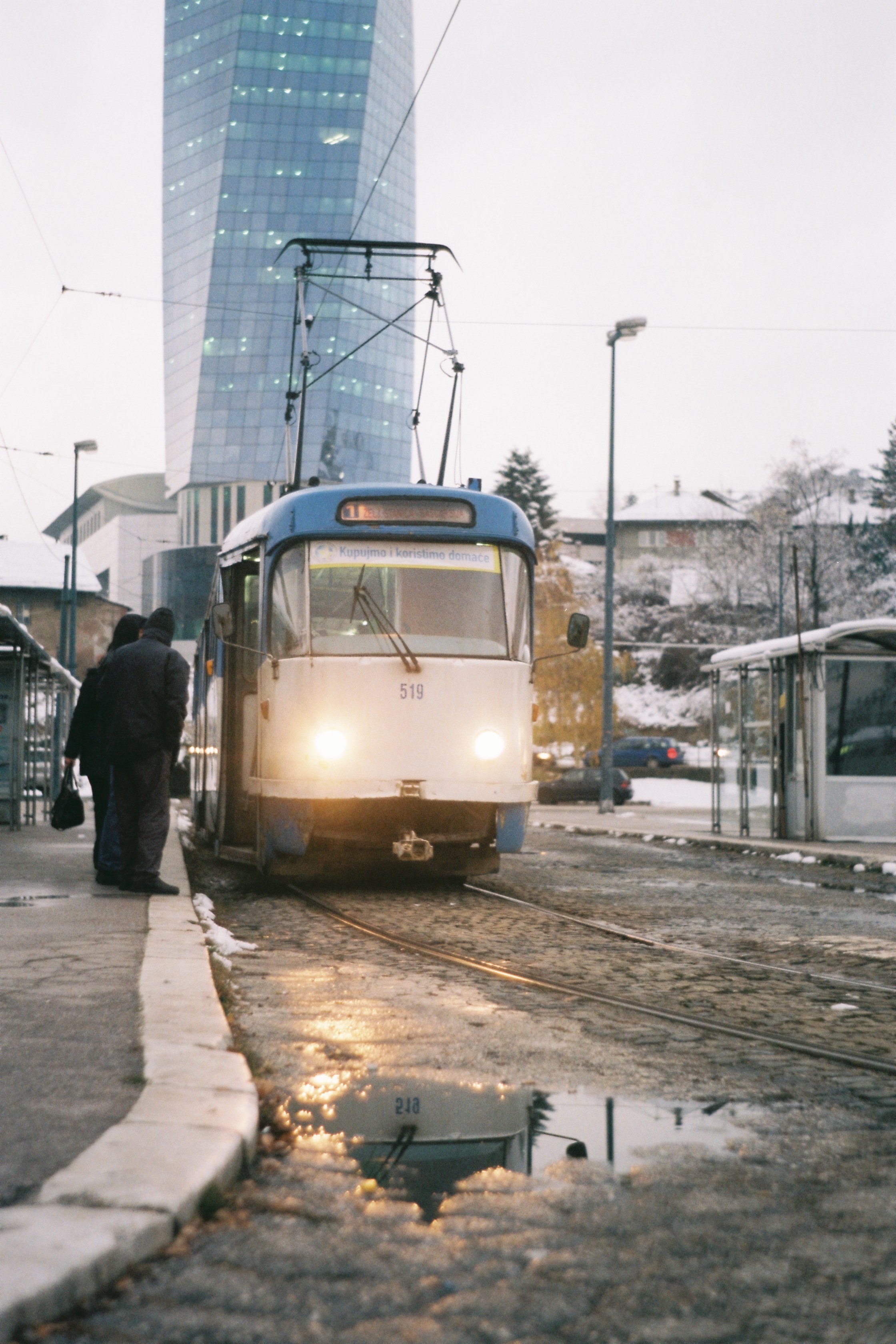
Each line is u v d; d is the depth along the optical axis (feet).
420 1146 12.56
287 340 380.78
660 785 177.06
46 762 75.66
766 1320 8.66
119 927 24.86
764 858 59.06
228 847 42.98
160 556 388.78
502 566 38.42
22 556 276.41
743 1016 20.16
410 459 380.58
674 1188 11.35
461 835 37.22
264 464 379.76
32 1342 7.82
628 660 245.86
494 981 22.98
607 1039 18.04
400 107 413.80
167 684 31.68
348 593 37.09
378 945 27.43
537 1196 11.06
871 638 63.41
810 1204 11.01
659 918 34.35
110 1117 11.83
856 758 63.67
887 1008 21.01
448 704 36.32
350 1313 8.54
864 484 291.79
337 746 35.68
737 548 265.34
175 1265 9.12
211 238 386.52
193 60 399.65
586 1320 8.58
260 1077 14.82
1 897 30.50
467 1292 8.95
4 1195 9.61
